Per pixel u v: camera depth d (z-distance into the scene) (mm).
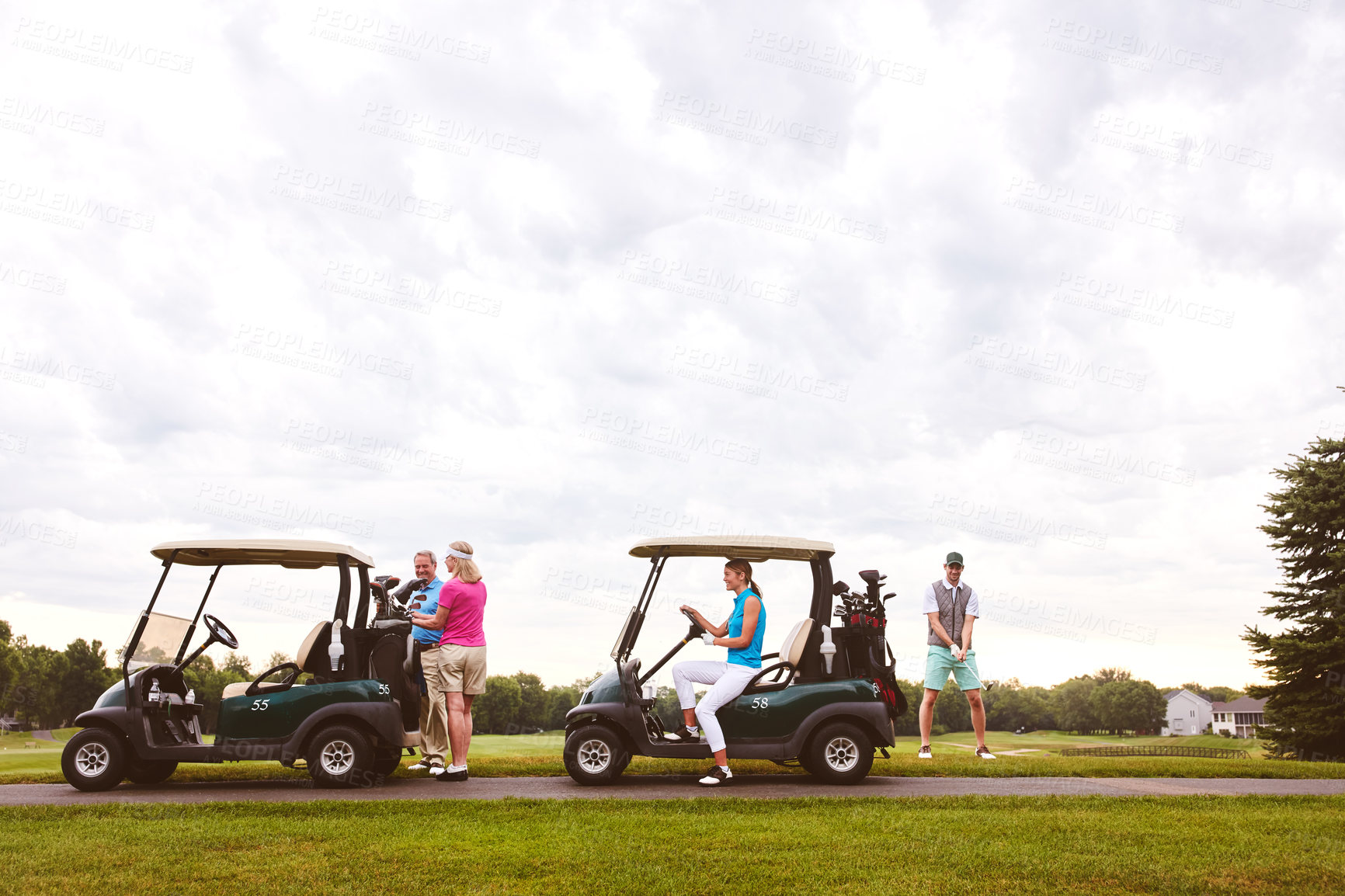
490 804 5457
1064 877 3795
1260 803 5609
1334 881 3723
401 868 3951
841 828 4691
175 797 6098
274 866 3988
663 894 3586
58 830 4770
